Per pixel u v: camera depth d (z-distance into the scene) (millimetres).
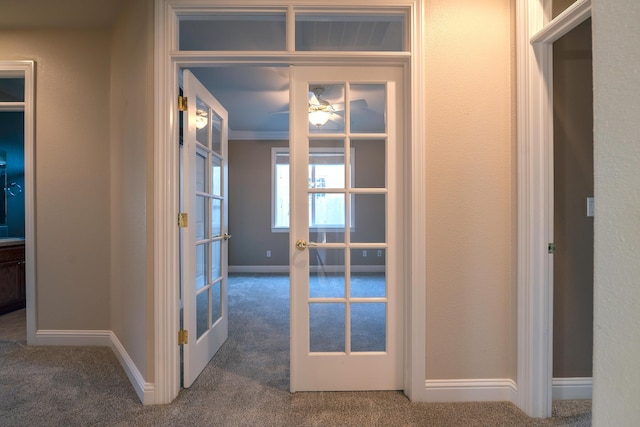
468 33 1961
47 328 2787
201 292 2379
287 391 2074
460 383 1964
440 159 1960
